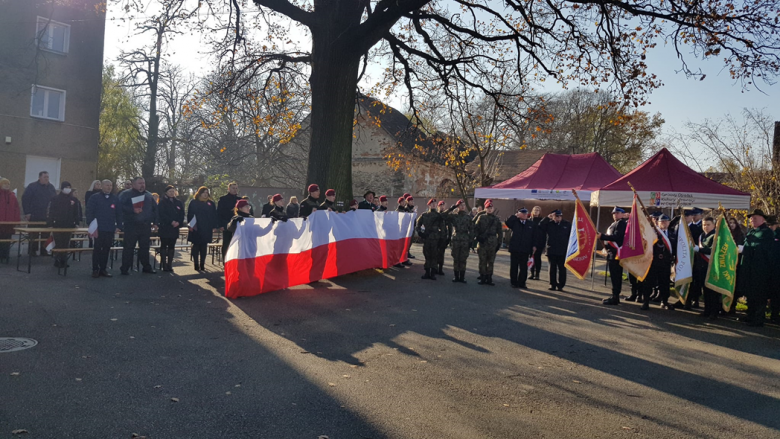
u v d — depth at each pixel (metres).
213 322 7.11
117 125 31.88
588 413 4.71
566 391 5.27
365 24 13.55
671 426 4.52
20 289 8.28
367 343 6.60
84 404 4.19
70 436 3.64
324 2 14.08
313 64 14.25
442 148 21.30
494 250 12.39
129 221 10.45
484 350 6.62
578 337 7.64
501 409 4.68
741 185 17.19
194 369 5.20
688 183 14.62
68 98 21.66
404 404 4.66
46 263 11.49
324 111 14.01
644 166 15.16
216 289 9.52
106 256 10.05
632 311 10.09
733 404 5.17
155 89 31.52
